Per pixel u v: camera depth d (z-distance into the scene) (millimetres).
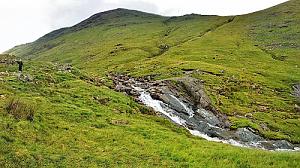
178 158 35719
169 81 83188
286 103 101000
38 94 48312
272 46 182625
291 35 194375
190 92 81000
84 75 69312
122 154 34500
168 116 66375
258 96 103000
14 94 44875
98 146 35844
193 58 158125
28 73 58062
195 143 41719
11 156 28984
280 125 79375
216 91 98375
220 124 72000
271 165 34812
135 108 57125
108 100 55031
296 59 160250
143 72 128875
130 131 42625
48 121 38875
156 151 36812
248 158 36250
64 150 32906
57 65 72188
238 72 127188
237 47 181750
